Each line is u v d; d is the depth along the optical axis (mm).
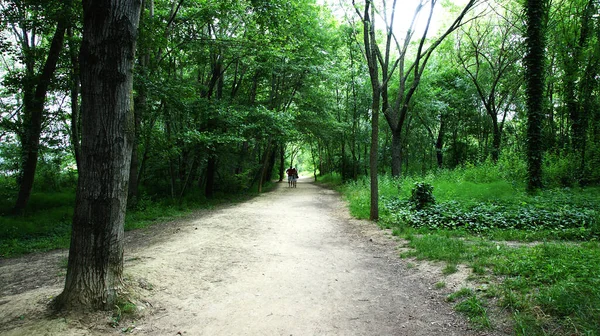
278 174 46906
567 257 4590
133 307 3719
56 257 7031
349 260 6008
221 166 19047
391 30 11641
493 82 23438
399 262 5742
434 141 30906
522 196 10461
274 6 11242
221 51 14086
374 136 10094
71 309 3516
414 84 16172
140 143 12320
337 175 34281
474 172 16609
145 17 10414
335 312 3793
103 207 3674
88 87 3629
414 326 3400
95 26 3613
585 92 14094
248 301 4125
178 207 13367
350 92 26828
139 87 10609
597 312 2975
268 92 23312
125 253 6375
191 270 5258
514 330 3051
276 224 9617
